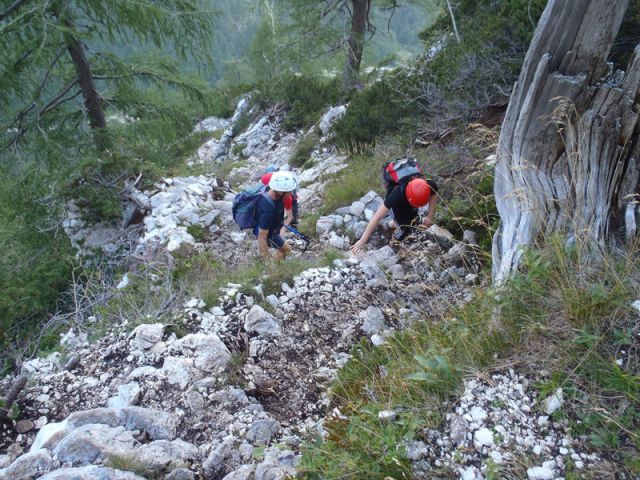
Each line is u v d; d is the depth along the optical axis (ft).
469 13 34.55
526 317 9.36
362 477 7.76
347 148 30.30
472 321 10.31
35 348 15.37
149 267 19.03
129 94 30.50
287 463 9.11
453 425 8.30
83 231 25.35
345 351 12.92
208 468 9.27
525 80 11.88
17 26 24.62
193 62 31.68
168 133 32.12
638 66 10.52
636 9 18.22
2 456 10.18
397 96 29.53
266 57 54.19
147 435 10.05
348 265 15.87
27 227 25.38
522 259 10.52
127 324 14.07
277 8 50.60
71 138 29.66
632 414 7.64
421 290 14.34
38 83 28.37
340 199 22.74
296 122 45.32
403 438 8.16
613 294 8.86
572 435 7.69
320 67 50.19
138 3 25.45
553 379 8.32
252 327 13.24
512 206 12.03
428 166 22.03
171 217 22.98
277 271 15.51
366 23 51.01
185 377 11.43
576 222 10.83
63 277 21.29
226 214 23.97
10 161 28.63
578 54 10.87
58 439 9.66
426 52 36.14
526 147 11.84
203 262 19.34
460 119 24.56
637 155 10.99
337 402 10.96
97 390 11.72
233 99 64.08
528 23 22.47
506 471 7.50
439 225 17.40
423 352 10.20
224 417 10.54
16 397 11.45
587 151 11.07
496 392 8.61
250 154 45.70
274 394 11.58
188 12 28.02
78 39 26.37
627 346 8.43
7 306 18.84
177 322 13.66
